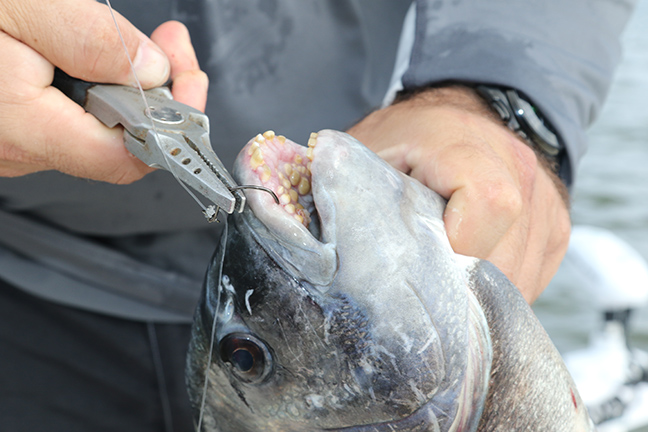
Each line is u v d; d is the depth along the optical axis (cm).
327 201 54
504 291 57
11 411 78
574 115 68
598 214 253
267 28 70
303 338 55
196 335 58
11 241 73
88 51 54
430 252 55
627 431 109
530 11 69
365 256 54
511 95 67
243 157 54
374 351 54
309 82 73
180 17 68
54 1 53
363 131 64
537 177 66
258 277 55
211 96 70
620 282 113
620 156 316
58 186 69
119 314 76
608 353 114
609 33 71
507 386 56
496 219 58
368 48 74
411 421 55
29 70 54
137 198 71
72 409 79
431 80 68
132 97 55
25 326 77
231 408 57
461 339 55
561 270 212
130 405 80
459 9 69
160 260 75
